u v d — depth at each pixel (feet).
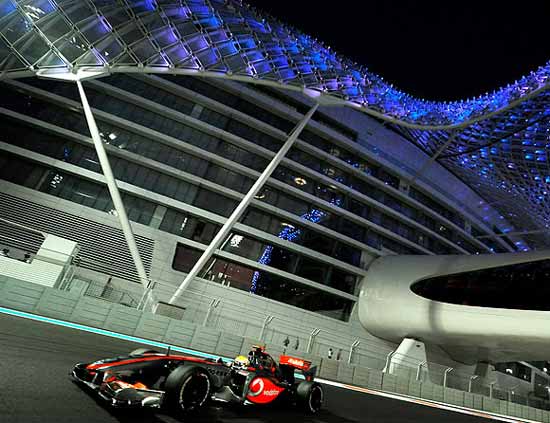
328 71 89.97
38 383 15.88
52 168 87.15
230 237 96.99
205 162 102.12
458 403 72.28
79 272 76.79
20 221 78.18
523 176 125.90
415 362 84.84
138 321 51.88
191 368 15.53
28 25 59.57
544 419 89.30
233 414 18.04
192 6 72.84
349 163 123.95
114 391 13.78
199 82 112.27
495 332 76.38
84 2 61.52
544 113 105.09
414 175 135.44
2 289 43.93
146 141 98.27
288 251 101.96
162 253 87.56
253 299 91.86
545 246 171.32
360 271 106.42
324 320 97.45
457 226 137.80
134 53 70.13
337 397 34.35
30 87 90.43
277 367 23.49
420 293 91.15
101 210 88.79
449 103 129.90
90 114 77.10
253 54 80.07
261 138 112.27
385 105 99.09
